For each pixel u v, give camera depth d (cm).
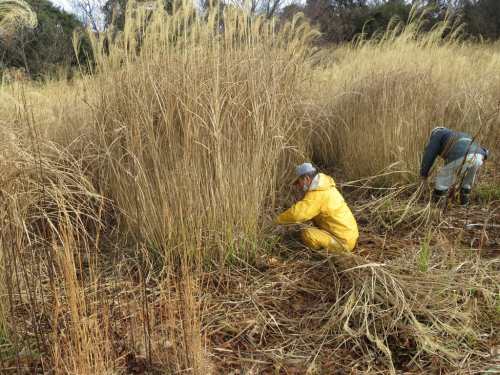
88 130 387
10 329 248
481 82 593
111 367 214
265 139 346
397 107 487
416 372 229
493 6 1453
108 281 301
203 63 330
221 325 269
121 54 341
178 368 219
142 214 322
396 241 377
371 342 252
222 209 327
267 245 366
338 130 558
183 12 318
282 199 443
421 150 495
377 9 1370
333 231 344
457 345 241
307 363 240
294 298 300
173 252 320
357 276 295
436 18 982
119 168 343
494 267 319
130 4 327
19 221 234
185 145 306
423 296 278
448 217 414
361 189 491
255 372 233
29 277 271
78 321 206
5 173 229
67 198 309
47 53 962
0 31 235
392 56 593
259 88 342
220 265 330
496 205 430
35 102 396
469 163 400
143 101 321
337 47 981
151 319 261
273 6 1055
